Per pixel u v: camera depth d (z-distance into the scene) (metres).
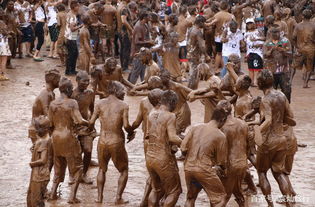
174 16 31.42
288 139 16.62
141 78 29.66
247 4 37.59
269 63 27.03
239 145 14.85
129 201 16.47
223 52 30.61
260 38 30.64
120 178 16.42
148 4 39.09
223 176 14.62
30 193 15.30
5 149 20.80
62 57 35.25
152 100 15.37
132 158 20.03
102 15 34.94
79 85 17.66
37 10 36.78
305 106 27.69
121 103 16.38
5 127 23.36
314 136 22.80
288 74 27.02
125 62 34.00
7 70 34.12
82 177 17.95
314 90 31.33
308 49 31.28
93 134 17.77
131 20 34.16
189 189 14.66
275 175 15.95
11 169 18.89
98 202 16.33
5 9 38.88
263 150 15.66
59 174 16.67
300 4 38.16
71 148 16.34
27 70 34.31
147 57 20.39
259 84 15.73
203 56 29.84
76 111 16.30
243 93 16.91
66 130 16.34
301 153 20.73
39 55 39.00
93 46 34.22
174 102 15.12
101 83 19.30
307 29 31.17
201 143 14.14
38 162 15.14
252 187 16.92
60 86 16.41
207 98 18.25
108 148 16.14
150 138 15.03
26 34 37.59
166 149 14.90
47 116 16.77
